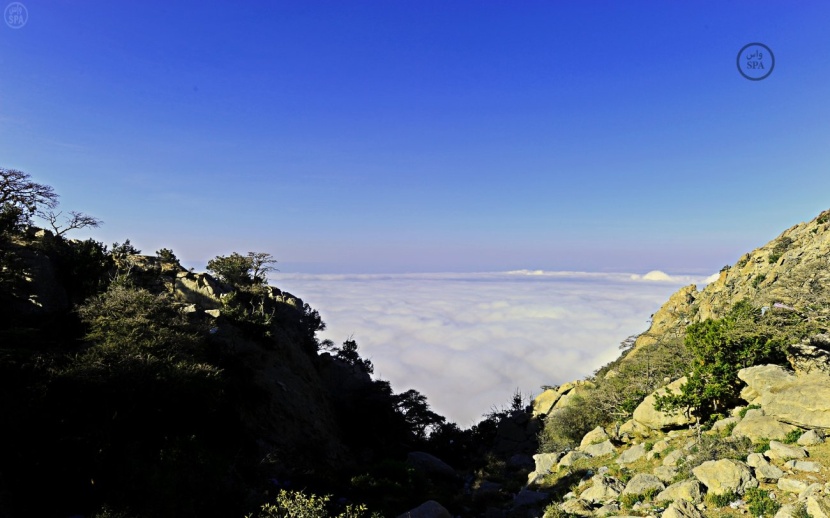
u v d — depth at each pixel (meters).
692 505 19.59
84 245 52.72
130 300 40.56
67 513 23.52
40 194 49.91
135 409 29.27
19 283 41.81
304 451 46.38
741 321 32.09
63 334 38.41
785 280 37.12
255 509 24.84
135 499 23.00
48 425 25.72
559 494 29.30
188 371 33.59
